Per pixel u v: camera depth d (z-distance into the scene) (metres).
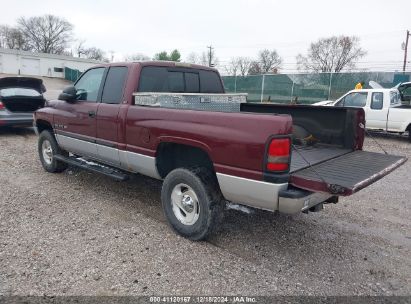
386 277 3.62
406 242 4.44
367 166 4.00
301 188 3.40
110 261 3.70
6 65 61.03
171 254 3.88
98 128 5.22
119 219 4.76
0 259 3.66
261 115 3.46
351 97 13.62
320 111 4.92
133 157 4.74
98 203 5.32
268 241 4.29
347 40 72.31
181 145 4.35
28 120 10.92
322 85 21.81
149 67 5.00
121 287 3.28
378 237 4.55
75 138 5.79
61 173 6.82
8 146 9.40
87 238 4.18
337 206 5.66
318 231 4.64
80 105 5.59
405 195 6.36
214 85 5.95
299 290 3.34
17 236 4.17
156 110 4.38
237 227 4.64
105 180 6.44
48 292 3.17
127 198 5.58
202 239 4.14
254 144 3.45
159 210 5.12
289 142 3.37
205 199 3.97
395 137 13.72
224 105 5.54
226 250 4.02
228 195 3.79
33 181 6.29
